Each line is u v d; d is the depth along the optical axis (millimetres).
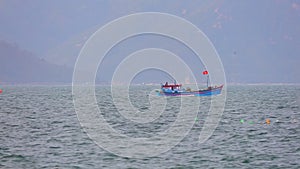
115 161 166250
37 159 169000
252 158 170500
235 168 156750
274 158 170500
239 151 182875
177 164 161750
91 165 160500
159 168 156750
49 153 179125
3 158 170625
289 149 186625
